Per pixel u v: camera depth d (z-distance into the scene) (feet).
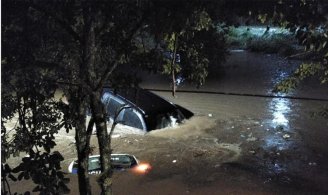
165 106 42.01
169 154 33.78
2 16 9.89
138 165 31.81
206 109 46.47
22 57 10.64
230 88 56.95
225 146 35.70
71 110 14.88
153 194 27.86
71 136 36.96
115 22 11.78
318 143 35.94
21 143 13.32
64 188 11.76
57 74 12.51
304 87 53.98
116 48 13.10
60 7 10.64
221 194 27.73
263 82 60.59
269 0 10.16
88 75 13.21
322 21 10.09
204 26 12.37
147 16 11.06
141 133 38.01
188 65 17.62
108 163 14.14
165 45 16.58
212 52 18.04
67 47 13.64
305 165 31.89
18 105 12.78
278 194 27.78
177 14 10.51
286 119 42.34
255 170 31.14
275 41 88.07
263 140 36.91
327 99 48.78
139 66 14.74
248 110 45.88
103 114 13.88
